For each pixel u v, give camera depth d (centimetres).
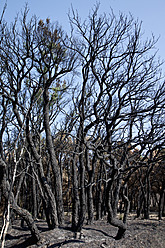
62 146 1512
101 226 1194
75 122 1307
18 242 923
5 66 1088
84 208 967
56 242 860
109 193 818
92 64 931
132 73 925
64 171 2281
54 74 1102
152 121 1094
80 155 1002
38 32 1080
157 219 1631
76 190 1086
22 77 1057
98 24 973
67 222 1392
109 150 826
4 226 422
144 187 1711
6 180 747
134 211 2495
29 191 1831
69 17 995
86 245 809
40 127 1288
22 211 811
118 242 841
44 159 1931
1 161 720
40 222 1373
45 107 1141
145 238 884
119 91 938
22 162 1421
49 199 1070
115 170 789
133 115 1032
